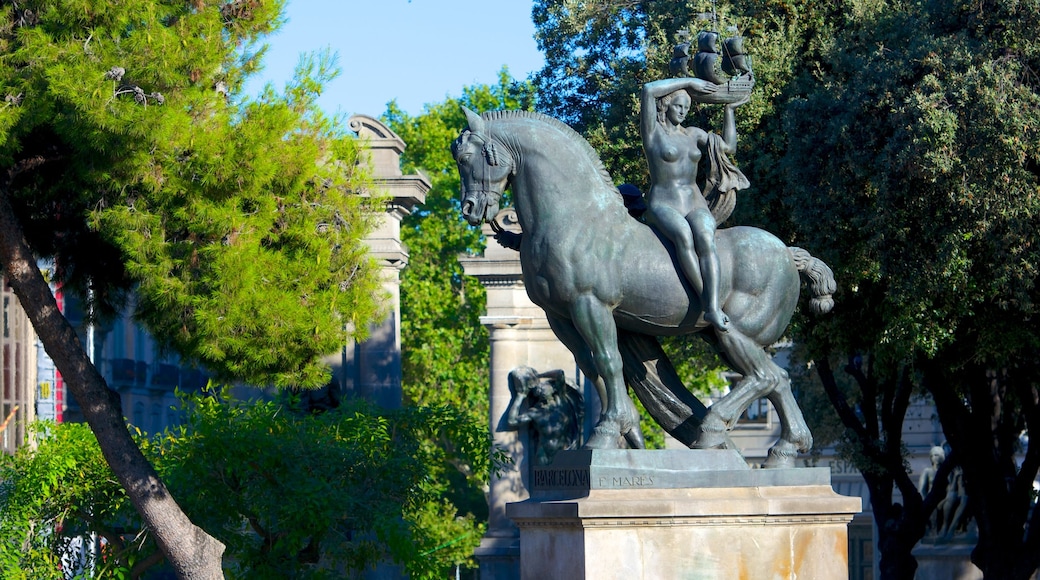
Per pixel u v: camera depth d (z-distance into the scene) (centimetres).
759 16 2603
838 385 4219
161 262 1773
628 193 1396
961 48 2230
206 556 1788
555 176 1302
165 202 1762
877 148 2314
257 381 1917
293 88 1900
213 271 1792
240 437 1916
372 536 2345
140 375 5241
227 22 1881
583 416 3453
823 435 4341
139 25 1688
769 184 2559
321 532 1989
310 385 1919
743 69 1342
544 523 1291
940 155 2150
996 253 2241
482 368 5944
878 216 2275
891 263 2320
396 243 3033
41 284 1761
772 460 1335
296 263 1902
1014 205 2173
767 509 1270
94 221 1769
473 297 5988
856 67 2375
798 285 1351
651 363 1373
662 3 2706
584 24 2922
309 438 2016
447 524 4794
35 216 1995
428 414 2211
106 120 1591
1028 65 2272
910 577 3300
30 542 1961
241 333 1834
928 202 2247
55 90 1570
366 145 2186
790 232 2600
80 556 2094
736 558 1267
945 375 2847
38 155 1809
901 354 2595
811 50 2578
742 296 1317
